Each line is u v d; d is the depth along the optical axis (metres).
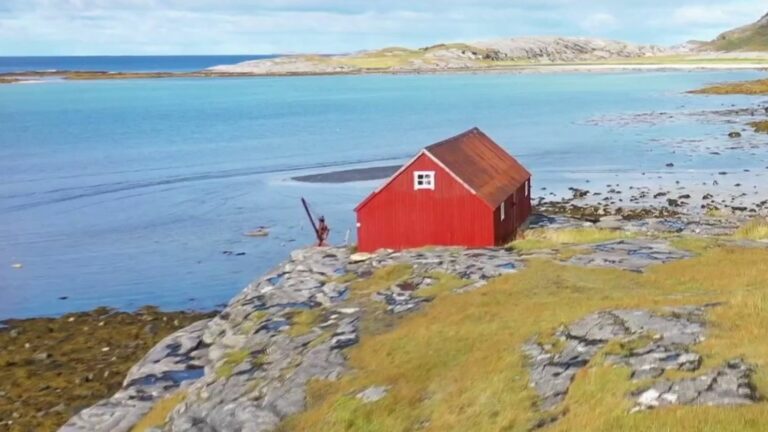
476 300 30.56
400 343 26.91
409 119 139.38
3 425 31.06
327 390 25.08
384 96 193.62
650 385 18.84
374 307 32.62
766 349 19.61
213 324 36.09
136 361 37.34
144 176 88.12
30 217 70.12
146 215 70.06
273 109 164.00
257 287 39.31
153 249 59.31
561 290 30.77
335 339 29.11
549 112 143.88
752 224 46.47
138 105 175.50
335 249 46.25
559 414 19.25
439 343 26.08
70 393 33.91
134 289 50.19
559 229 49.38
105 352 38.88
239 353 30.84
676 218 56.44
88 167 94.62
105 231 64.88
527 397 20.78
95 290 50.16
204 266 54.84
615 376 19.86
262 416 24.38
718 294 27.42
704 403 17.45
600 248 38.78
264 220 66.94
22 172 91.50
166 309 46.25
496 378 22.17
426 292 33.47
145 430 26.72
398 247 45.91
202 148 109.06
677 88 191.75
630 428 16.86
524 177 53.72
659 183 73.31
